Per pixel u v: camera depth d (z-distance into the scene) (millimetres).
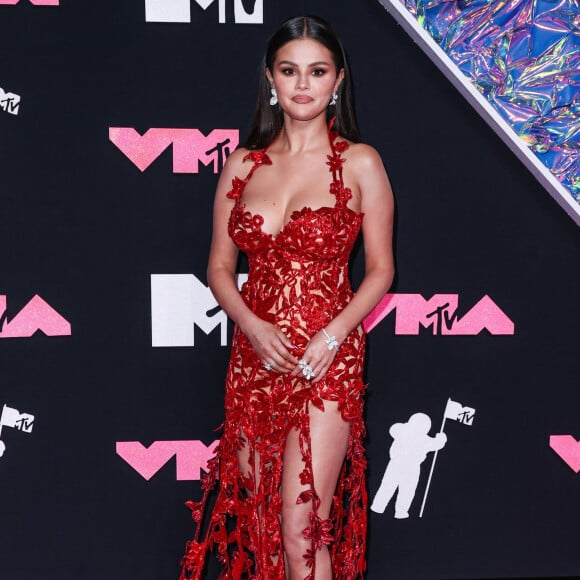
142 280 2408
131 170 2357
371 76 2369
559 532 2598
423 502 2561
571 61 2375
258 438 1969
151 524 2508
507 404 2537
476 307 2488
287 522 1979
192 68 2326
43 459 2447
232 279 2066
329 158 1961
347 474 2516
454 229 2451
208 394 2475
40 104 2303
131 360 2438
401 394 2514
